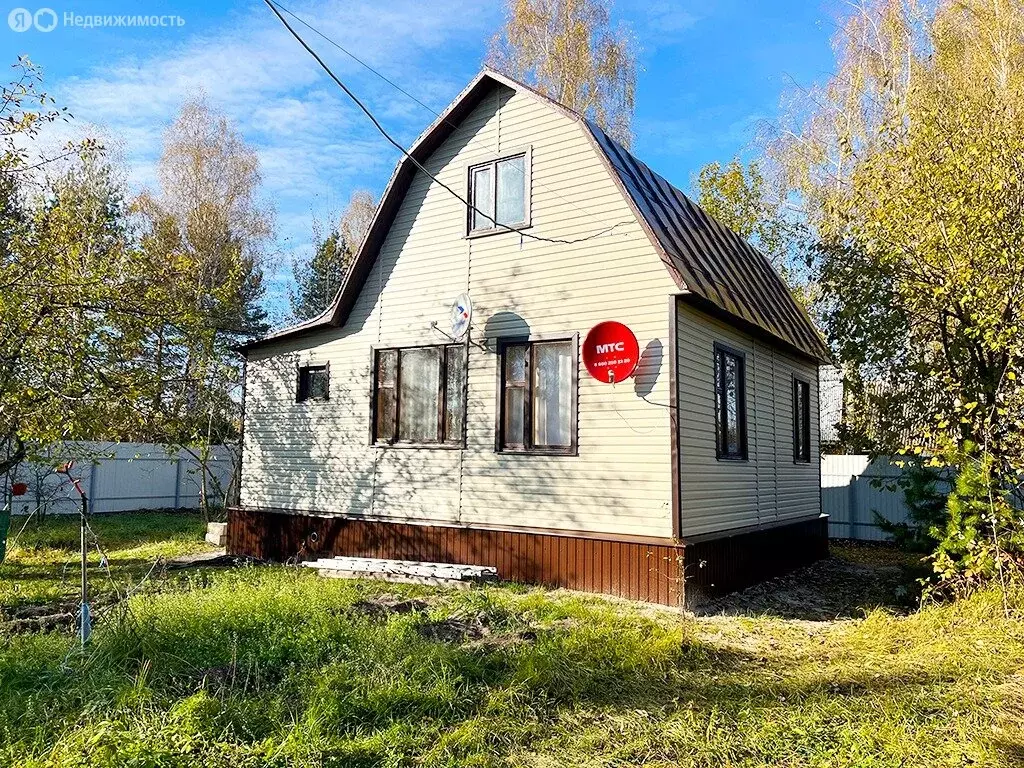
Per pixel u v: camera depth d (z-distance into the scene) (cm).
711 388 957
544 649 597
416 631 634
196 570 1036
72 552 1268
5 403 902
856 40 2347
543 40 2525
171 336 1177
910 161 926
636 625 716
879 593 1003
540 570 927
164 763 374
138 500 2045
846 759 425
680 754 430
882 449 1081
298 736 409
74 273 945
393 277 1141
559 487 934
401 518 1075
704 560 866
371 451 1125
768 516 1141
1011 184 826
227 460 2244
